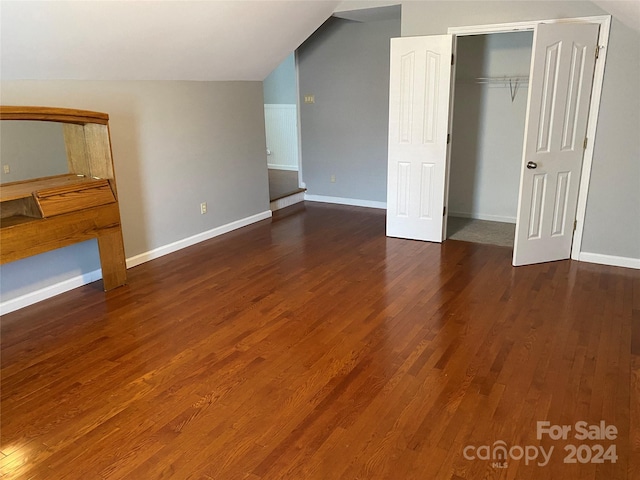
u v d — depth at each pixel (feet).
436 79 14.71
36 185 11.26
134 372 9.00
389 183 16.38
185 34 12.76
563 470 6.59
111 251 12.53
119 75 13.11
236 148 17.78
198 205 16.53
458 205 19.31
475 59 17.53
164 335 10.34
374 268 13.97
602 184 13.47
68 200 11.18
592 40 12.59
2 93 10.87
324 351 9.62
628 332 10.14
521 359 9.21
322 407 7.95
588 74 12.84
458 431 7.35
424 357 9.34
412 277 13.24
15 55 10.24
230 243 16.61
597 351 9.45
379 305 11.58
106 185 12.05
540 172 13.21
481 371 8.86
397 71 15.20
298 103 21.74
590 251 14.11
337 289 12.56
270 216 19.94
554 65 12.47
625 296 11.84
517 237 13.60
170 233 15.64
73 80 12.19
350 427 7.47
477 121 18.07
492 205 18.63
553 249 14.16
